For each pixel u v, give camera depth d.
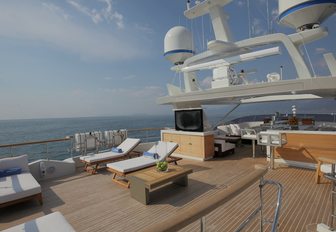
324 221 2.79
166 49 8.66
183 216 0.87
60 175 5.51
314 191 3.83
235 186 1.24
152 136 10.73
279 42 5.63
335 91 5.41
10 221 3.19
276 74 5.49
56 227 2.10
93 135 6.95
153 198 3.82
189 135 7.03
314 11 5.01
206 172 5.34
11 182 3.86
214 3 6.49
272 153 5.34
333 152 4.91
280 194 1.57
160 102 8.38
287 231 2.60
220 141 6.96
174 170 4.25
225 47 6.16
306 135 5.29
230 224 2.80
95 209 3.46
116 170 4.55
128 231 2.78
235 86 5.98
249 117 14.98
